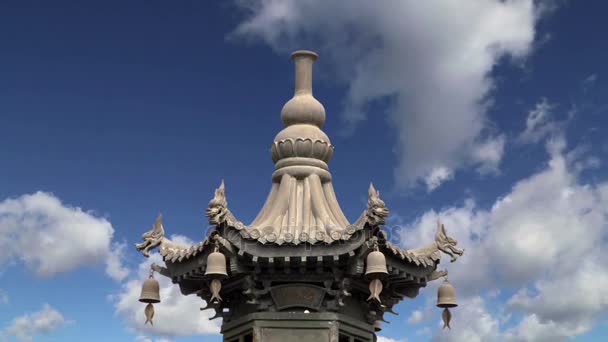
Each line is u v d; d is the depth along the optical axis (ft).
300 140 78.69
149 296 77.00
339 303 73.05
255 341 72.69
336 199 78.89
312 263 72.13
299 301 73.61
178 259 75.20
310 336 72.74
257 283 73.87
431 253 76.33
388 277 75.25
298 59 82.23
